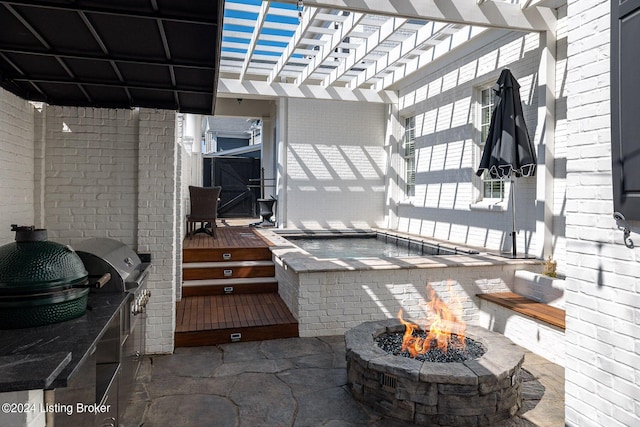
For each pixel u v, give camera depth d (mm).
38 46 2689
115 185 3928
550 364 3928
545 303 4609
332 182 10266
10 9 2189
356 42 7629
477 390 2816
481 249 6391
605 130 2213
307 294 4586
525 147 5289
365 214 10469
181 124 6168
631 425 2061
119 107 3918
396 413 2930
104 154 3898
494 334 3525
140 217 3945
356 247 8180
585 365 2324
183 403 3104
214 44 2631
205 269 5875
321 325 4625
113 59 2828
